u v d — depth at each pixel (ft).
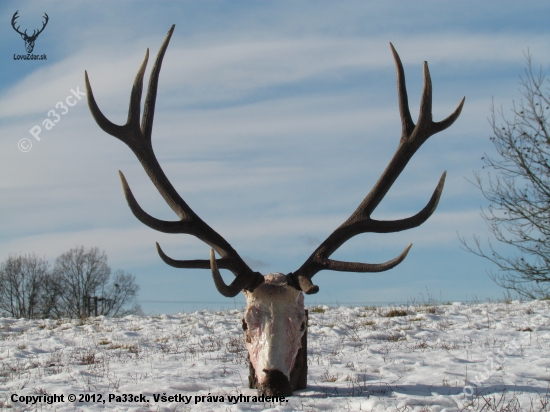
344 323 45.85
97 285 136.15
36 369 33.65
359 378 27.96
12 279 133.08
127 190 23.11
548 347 33.96
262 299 22.98
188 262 23.32
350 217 25.05
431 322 44.14
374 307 54.24
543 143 61.00
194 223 24.26
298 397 23.90
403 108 25.64
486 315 45.60
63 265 135.95
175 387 27.40
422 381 27.09
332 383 27.17
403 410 21.74
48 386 28.37
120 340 43.57
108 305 137.18
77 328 49.98
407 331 40.91
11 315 133.69
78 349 40.32
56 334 47.24
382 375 28.78
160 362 34.71
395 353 34.71
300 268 23.89
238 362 34.06
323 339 40.14
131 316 57.36
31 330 50.21
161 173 24.86
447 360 31.50
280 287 23.07
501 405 22.50
